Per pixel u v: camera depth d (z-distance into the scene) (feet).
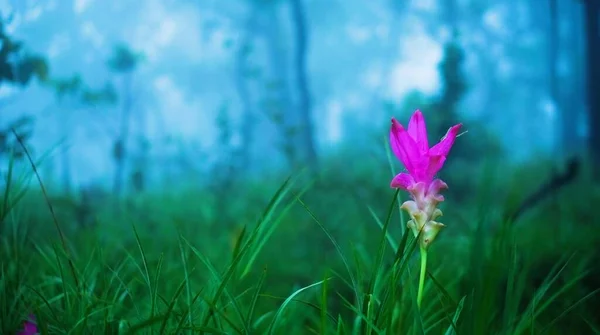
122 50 27.09
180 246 5.18
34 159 10.53
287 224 18.19
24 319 5.56
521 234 14.83
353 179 25.68
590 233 15.03
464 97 27.78
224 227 18.61
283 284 11.71
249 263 5.37
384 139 4.80
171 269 7.85
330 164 38.93
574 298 9.07
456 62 26.89
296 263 13.52
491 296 3.88
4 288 5.52
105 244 11.12
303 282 12.03
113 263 8.82
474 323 3.84
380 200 21.33
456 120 26.04
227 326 5.56
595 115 38.65
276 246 15.52
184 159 37.60
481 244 3.85
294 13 50.29
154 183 36.42
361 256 10.41
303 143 38.65
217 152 26.91
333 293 10.73
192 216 20.94
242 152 27.71
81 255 8.56
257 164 48.21
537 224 16.84
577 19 68.28
